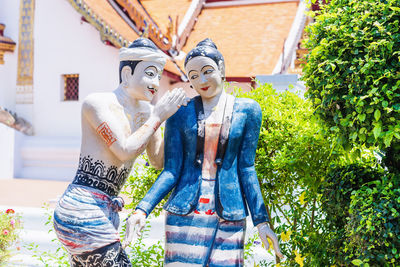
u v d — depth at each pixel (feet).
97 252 9.20
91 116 9.42
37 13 47.19
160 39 40.47
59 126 46.16
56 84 46.42
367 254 8.92
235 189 9.45
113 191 9.86
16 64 47.67
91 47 45.19
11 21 48.08
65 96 46.83
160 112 9.59
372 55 8.92
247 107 9.75
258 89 13.44
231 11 51.49
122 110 9.73
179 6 50.42
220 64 9.77
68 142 44.14
